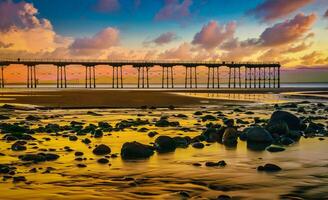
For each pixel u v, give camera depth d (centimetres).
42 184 847
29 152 1259
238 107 3662
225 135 1494
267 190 804
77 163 1083
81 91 7419
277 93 7144
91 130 1861
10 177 906
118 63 10462
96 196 758
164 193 782
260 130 1509
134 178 909
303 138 1619
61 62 10056
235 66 11425
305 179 895
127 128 1973
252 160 1137
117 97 5119
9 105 3475
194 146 1384
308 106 3828
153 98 4956
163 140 1345
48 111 3139
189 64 10962
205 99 4878
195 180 891
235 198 749
